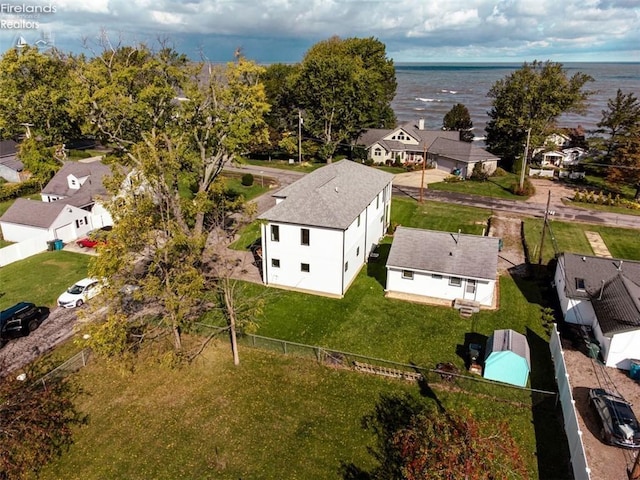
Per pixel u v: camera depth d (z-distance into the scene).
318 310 35.56
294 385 27.55
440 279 36.47
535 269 41.09
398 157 83.06
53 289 38.78
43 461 22.47
